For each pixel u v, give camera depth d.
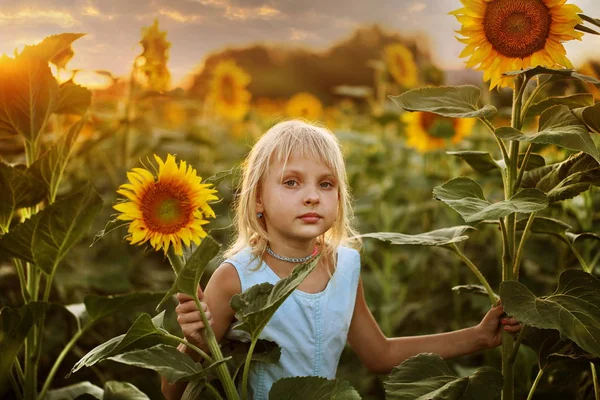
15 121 2.07
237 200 2.10
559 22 1.62
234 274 1.86
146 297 2.04
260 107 7.80
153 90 3.31
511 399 1.76
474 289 1.95
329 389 1.45
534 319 1.48
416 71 5.07
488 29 1.67
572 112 1.57
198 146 4.69
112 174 3.73
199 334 1.58
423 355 1.68
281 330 1.87
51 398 2.06
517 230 1.98
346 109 6.27
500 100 4.36
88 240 3.38
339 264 1.98
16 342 1.89
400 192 4.33
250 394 1.87
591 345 1.43
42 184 1.99
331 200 1.82
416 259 3.66
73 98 2.12
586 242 2.92
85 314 2.18
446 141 4.25
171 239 1.44
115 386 2.07
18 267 2.04
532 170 1.85
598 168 1.62
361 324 2.07
